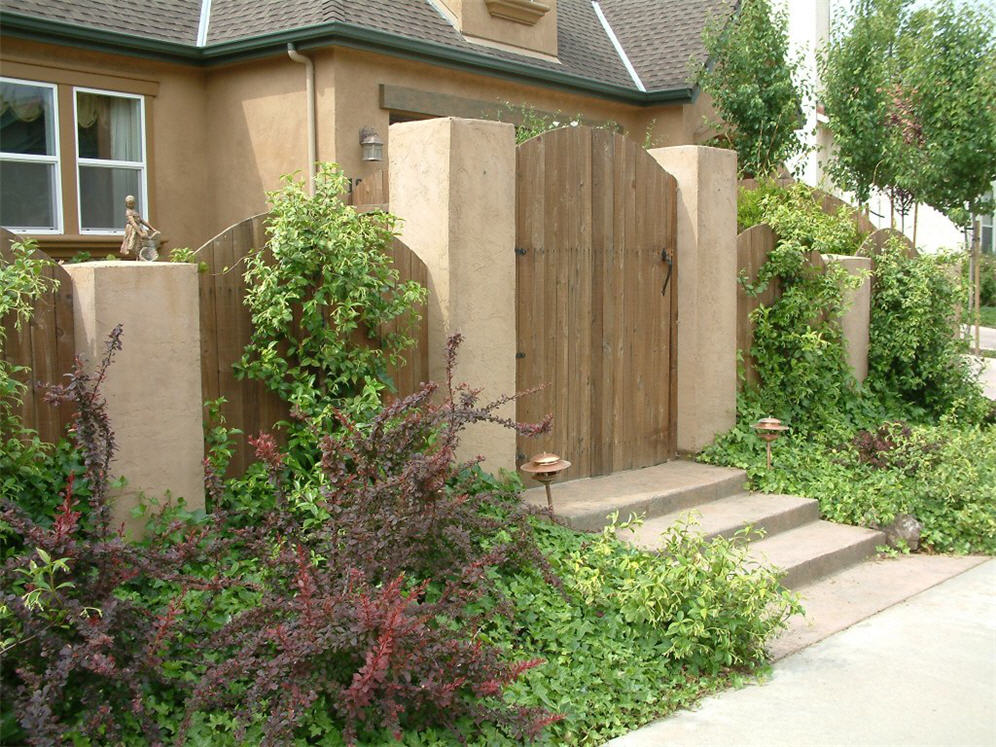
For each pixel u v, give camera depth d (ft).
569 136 23.40
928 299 33.04
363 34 34.63
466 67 39.34
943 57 46.44
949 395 34.37
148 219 36.70
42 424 15.21
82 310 15.28
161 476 15.99
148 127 36.47
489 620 15.90
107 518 13.26
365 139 35.96
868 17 46.14
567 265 23.59
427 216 20.49
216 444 17.25
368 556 14.29
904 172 45.32
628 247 25.25
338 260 17.93
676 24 51.75
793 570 21.18
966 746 14.32
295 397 17.88
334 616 12.73
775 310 29.35
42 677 11.56
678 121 48.26
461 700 13.32
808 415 29.73
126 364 15.51
